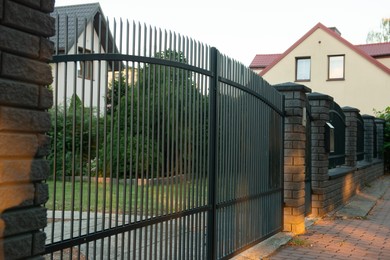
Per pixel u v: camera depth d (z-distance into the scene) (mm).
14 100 2176
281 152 7047
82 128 3035
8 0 2137
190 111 4402
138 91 3609
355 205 10203
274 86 7219
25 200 2246
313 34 29047
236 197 5398
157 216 3889
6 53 2139
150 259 3779
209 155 4781
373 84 27656
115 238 3371
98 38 3168
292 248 6188
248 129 5766
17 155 2207
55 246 2848
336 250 6156
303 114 7305
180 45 4180
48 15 2369
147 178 3738
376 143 16922
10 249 2152
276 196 6844
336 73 28734
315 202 8672
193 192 4465
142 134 3668
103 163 3246
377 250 6230
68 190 2980
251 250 5832
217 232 4934
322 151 8703
